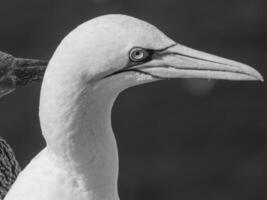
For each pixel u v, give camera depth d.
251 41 22.25
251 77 7.12
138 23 6.88
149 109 20.45
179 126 20.19
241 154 19.67
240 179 19.09
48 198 7.04
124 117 20.27
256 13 22.75
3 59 9.37
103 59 6.76
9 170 9.48
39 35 21.95
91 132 7.01
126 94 20.64
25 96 20.17
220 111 20.52
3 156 9.41
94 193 7.20
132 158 19.52
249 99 20.81
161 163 19.38
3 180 9.42
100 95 6.93
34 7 22.50
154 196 18.84
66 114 6.87
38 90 20.27
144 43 6.86
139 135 19.95
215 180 19.11
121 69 6.87
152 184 18.98
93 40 6.74
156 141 19.92
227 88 20.98
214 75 7.12
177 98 20.78
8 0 22.72
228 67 7.14
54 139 6.99
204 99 20.80
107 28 6.77
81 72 6.77
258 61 21.73
